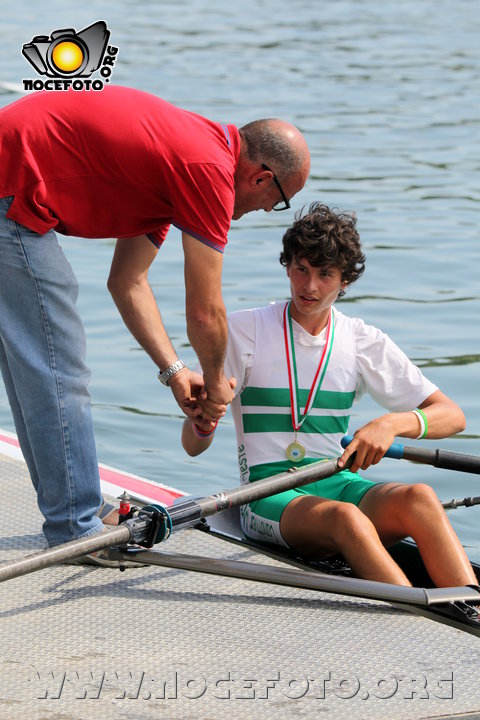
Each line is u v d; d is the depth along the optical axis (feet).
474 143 98.68
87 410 24.20
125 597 23.44
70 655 20.86
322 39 164.55
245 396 27.96
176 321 53.47
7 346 23.58
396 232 70.54
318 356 27.76
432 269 62.69
